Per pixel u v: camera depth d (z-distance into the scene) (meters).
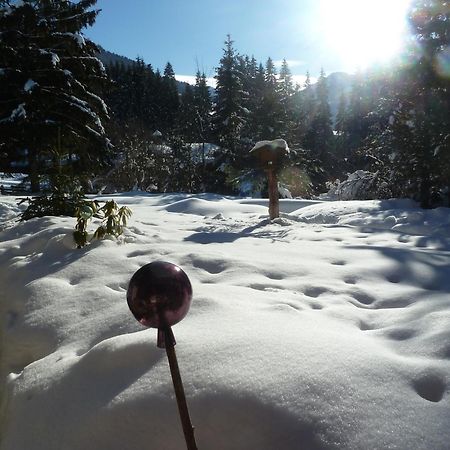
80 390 1.24
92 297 1.95
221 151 18.39
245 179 16.16
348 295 1.97
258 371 1.13
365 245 3.08
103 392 1.19
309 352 1.22
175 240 3.22
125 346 1.31
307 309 1.73
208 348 1.25
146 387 1.14
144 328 1.55
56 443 1.11
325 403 1.03
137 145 14.95
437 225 4.62
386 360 1.21
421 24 7.28
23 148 10.98
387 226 4.79
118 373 1.25
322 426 0.98
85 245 2.83
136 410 1.08
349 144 31.45
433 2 7.01
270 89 18.61
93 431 1.08
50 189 4.32
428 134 6.98
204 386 1.09
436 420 1.00
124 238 3.04
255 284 2.07
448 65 7.05
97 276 2.25
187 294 0.90
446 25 7.03
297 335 1.33
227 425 1.01
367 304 1.91
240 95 19.42
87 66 12.04
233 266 2.36
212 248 2.90
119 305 1.82
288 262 2.47
